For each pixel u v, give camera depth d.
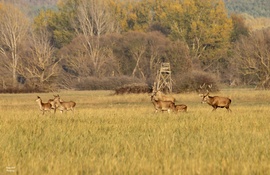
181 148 63.34
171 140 68.94
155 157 57.97
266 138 70.69
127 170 51.66
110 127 83.56
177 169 51.75
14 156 58.81
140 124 87.56
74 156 58.78
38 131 77.62
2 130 79.56
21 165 54.09
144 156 57.84
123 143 66.31
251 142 67.50
